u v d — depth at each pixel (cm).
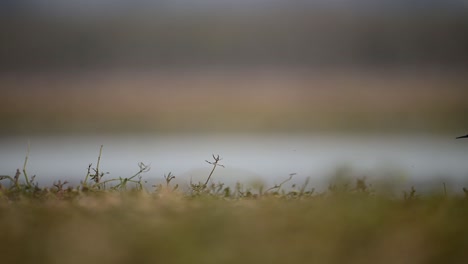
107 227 1311
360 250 1195
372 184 1894
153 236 1231
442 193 1675
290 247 1186
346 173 1961
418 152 9512
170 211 1448
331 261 1148
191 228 1272
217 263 1127
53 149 11569
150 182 2055
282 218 1346
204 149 11412
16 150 11431
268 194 1847
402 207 1492
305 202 1584
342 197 1600
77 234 1264
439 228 1297
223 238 1221
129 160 8962
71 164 8344
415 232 1262
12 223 1352
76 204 1560
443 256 1184
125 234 1255
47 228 1318
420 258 1179
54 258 1152
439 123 15800
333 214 1368
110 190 1855
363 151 10275
